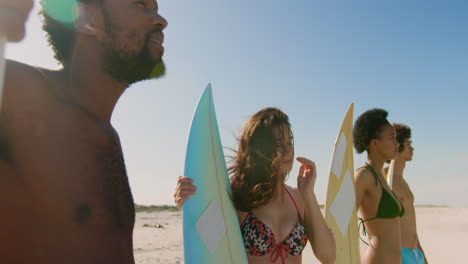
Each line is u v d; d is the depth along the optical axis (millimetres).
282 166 2221
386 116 3348
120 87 1178
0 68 658
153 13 1156
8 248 780
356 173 3189
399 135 4008
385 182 3248
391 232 3012
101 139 1062
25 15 712
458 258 8453
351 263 2822
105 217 998
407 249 3516
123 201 1106
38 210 832
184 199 1969
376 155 3297
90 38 1070
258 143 2166
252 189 2117
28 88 877
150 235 13445
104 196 1011
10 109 824
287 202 2270
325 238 2172
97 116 1108
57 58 1091
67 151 925
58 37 1060
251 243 2086
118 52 1088
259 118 2211
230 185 2266
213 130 2355
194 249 1908
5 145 811
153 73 1226
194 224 1956
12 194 796
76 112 999
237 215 2207
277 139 2172
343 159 3105
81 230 911
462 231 15219
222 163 2297
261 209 2162
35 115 873
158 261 7801
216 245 1982
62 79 1025
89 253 915
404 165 4078
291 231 2133
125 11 1092
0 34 660
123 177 1146
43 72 975
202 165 2152
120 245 1039
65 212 878
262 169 2143
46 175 859
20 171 820
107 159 1067
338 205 2854
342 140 3156
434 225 18438
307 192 2219
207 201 2062
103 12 1065
